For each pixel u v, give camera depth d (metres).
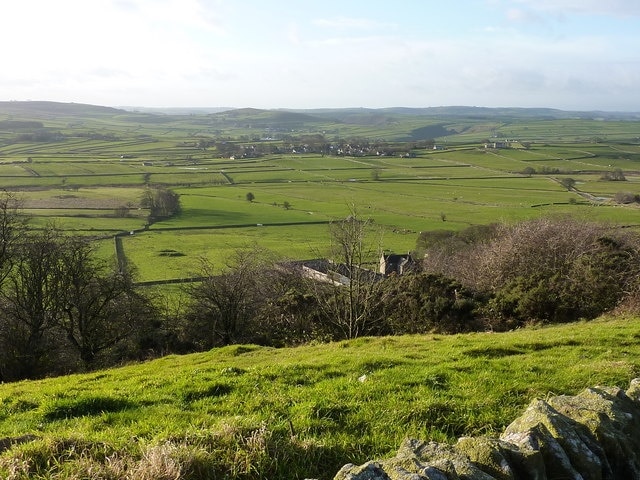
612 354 13.48
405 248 80.19
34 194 123.44
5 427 8.98
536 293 27.94
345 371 12.09
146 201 114.19
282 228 102.75
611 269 28.69
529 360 12.81
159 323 37.69
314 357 17.25
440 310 29.28
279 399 9.21
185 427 7.71
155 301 42.97
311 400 8.80
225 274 39.72
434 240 77.50
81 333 34.12
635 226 66.25
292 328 33.72
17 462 5.54
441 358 13.77
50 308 33.72
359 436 7.33
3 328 31.73
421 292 31.19
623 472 5.72
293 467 6.00
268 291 40.91
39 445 5.91
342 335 31.53
